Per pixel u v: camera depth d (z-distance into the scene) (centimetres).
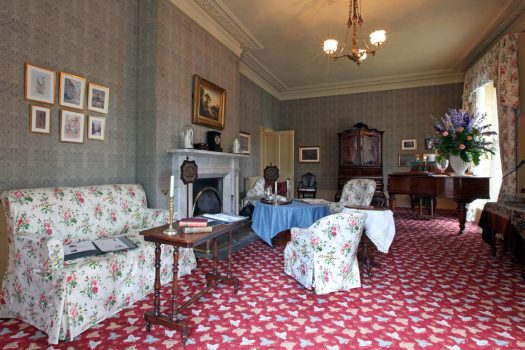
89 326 202
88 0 319
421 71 729
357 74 751
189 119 434
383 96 809
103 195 303
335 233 249
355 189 456
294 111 901
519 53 450
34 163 272
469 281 287
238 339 190
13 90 254
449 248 402
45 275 194
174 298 193
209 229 209
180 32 413
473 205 594
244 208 582
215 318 216
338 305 236
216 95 491
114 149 353
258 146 787
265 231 380
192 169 395
